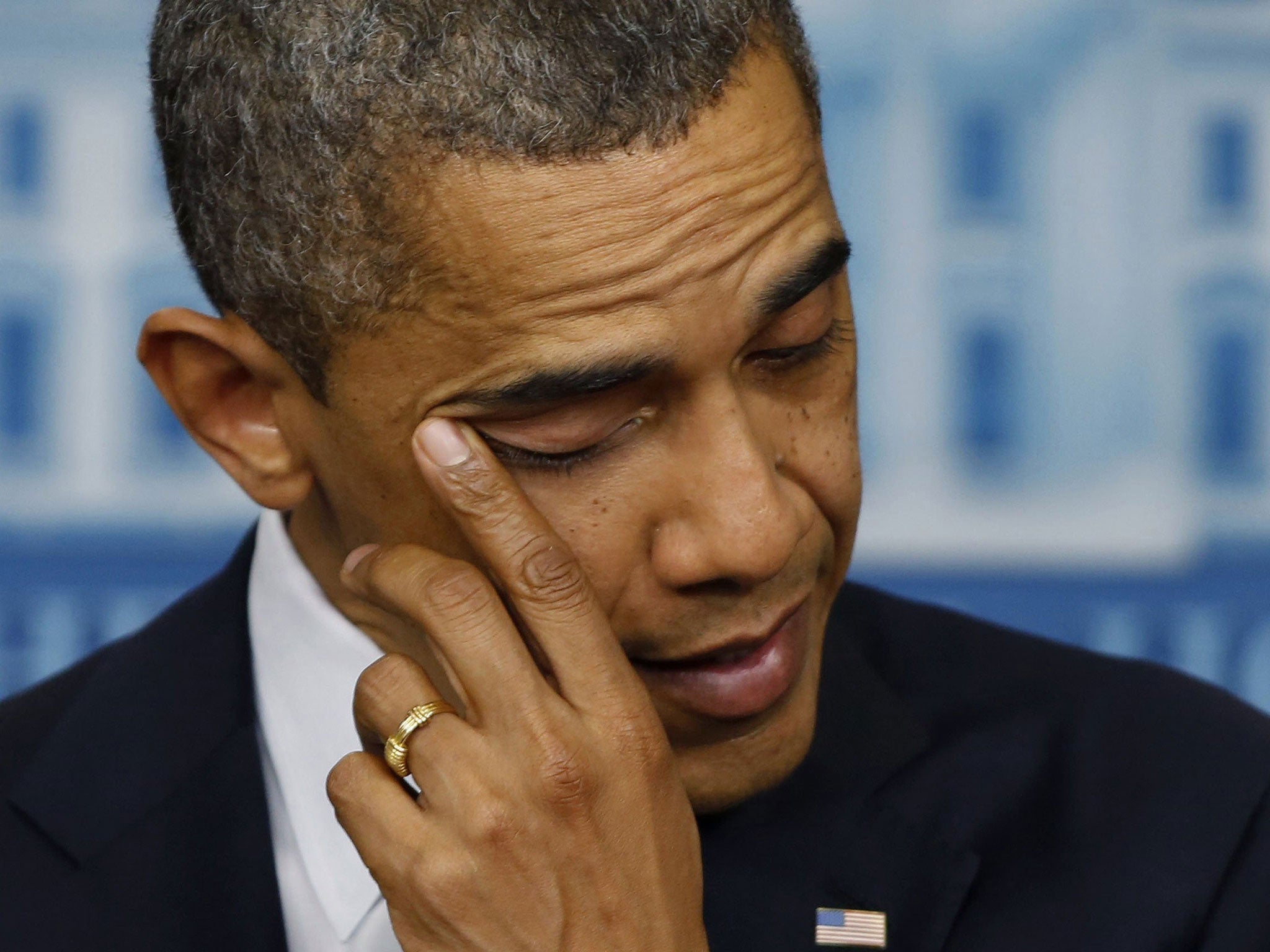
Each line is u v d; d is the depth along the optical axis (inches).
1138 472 321.1
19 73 311.7
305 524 172.1
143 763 179.3
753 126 130.4
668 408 135.3
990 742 189.6
